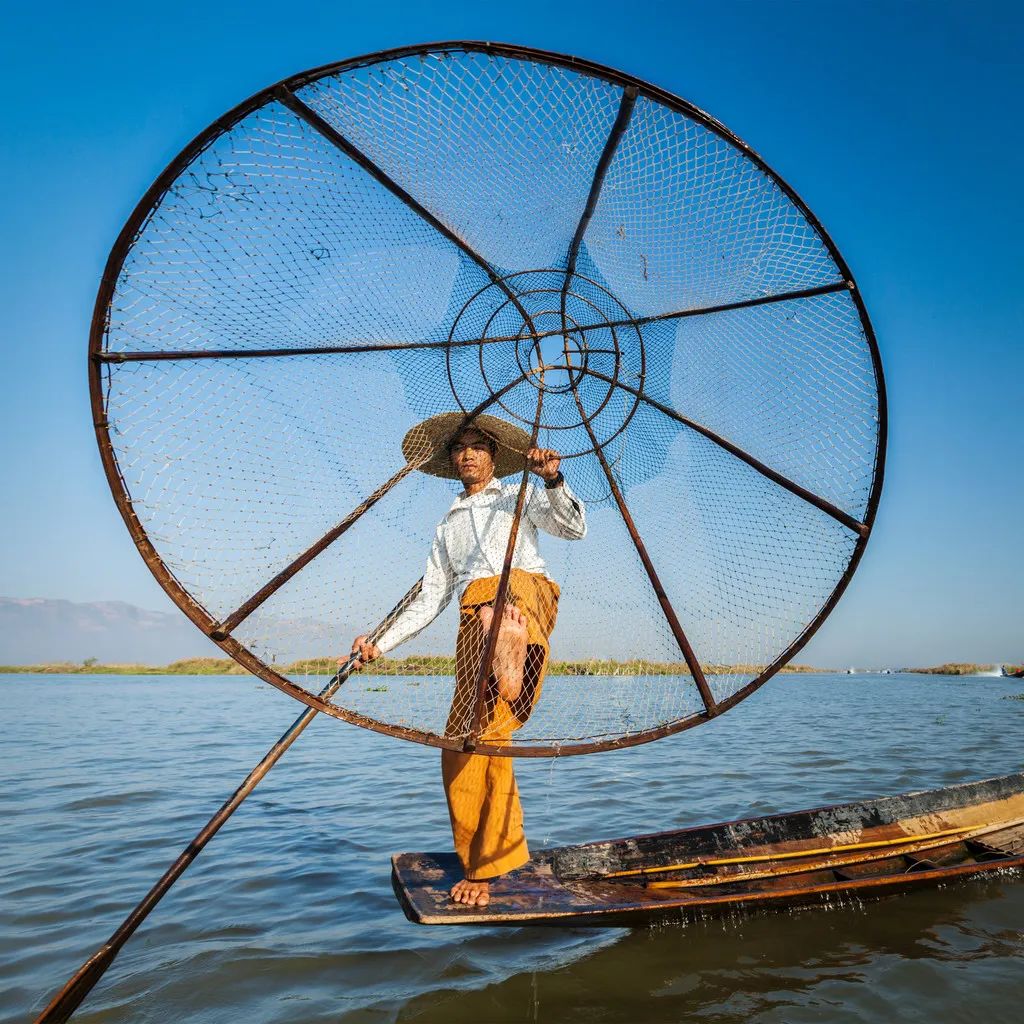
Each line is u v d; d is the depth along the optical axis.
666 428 3.63
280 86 2.65
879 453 3.22
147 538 2.76
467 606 3.32
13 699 22.06
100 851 5.13
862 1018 2.69
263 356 3.11
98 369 2.71
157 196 2.66
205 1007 2.85
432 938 3.55
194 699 22.77
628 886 3.79
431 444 3.57
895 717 14.47
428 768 8.77
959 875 4.06
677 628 3.36
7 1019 2.78
